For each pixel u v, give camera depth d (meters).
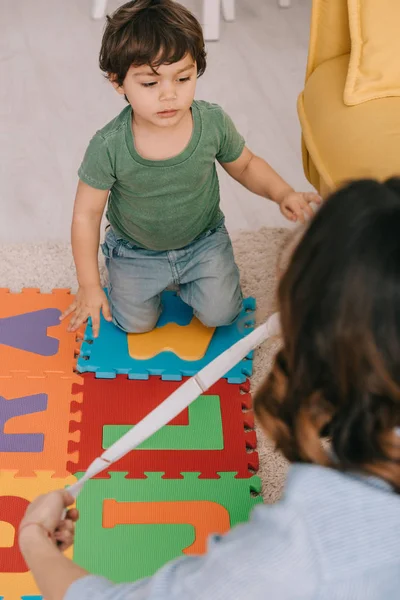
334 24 1.50
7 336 1.46
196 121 1.30
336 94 1.45
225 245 1.47
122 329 1.46
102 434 1.31
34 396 1.36
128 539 1.17
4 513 1.20
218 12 2.26
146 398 1.38
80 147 1.94
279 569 0.51
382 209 0.49
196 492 1.23
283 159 1.92
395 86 1.41
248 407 1.36
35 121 2.01
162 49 1.17
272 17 2.41
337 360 0.51
